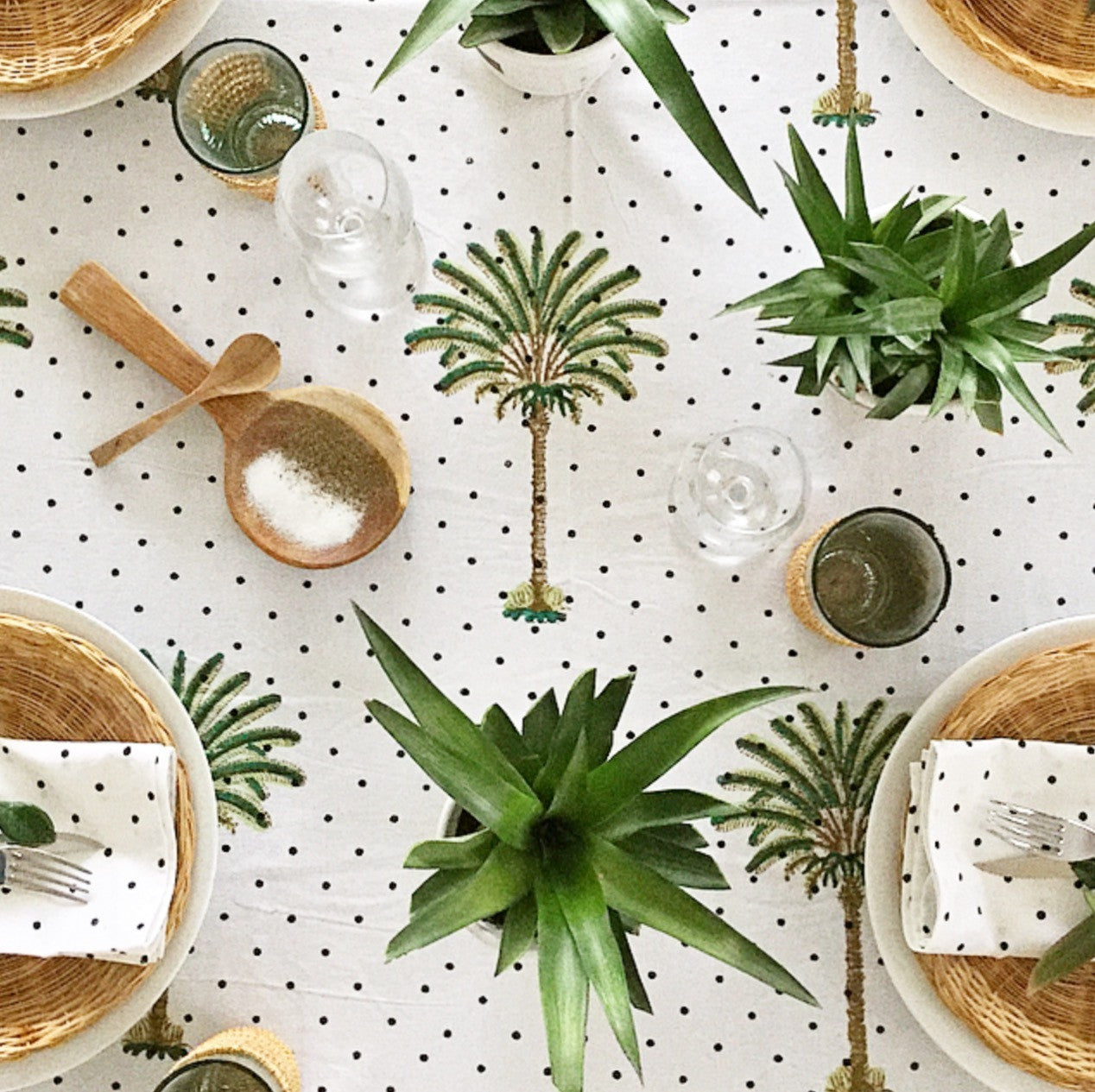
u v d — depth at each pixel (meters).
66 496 0.97
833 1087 0.96
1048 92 0.95
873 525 0.94
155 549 0.97
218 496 0.97
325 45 0.97
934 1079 0.96
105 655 0.90
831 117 0.98
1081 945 0.87
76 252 0.97
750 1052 0.96
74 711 0.92
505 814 0.76
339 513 0.95
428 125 0.98
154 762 0.89
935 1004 0.93
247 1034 0.93
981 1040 0.93
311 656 0.97
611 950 0.76
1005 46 0.93
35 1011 0.90
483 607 0.97
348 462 0.95
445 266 0.97
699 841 0.84
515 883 0.77
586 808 0.79
